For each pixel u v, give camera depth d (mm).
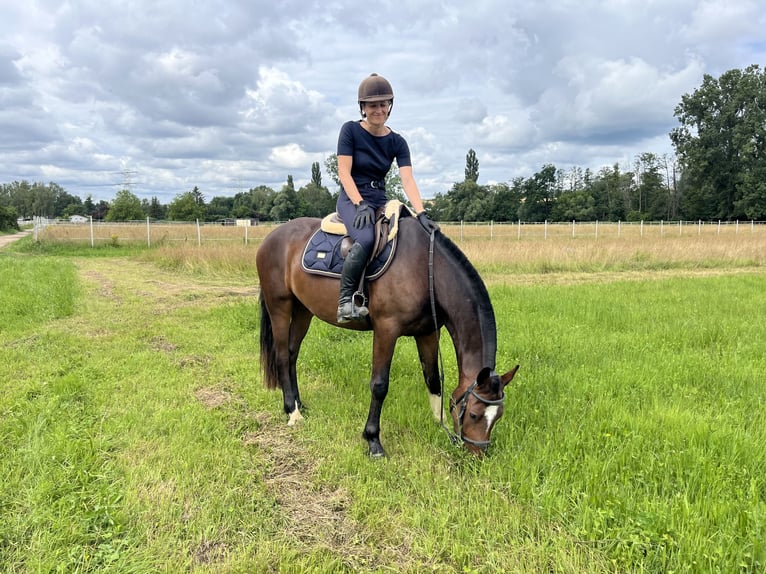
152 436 3645
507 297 9219
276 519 2754
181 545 2479
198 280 13234
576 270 15438
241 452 3455
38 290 9773
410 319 3318
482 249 17203
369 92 3367
